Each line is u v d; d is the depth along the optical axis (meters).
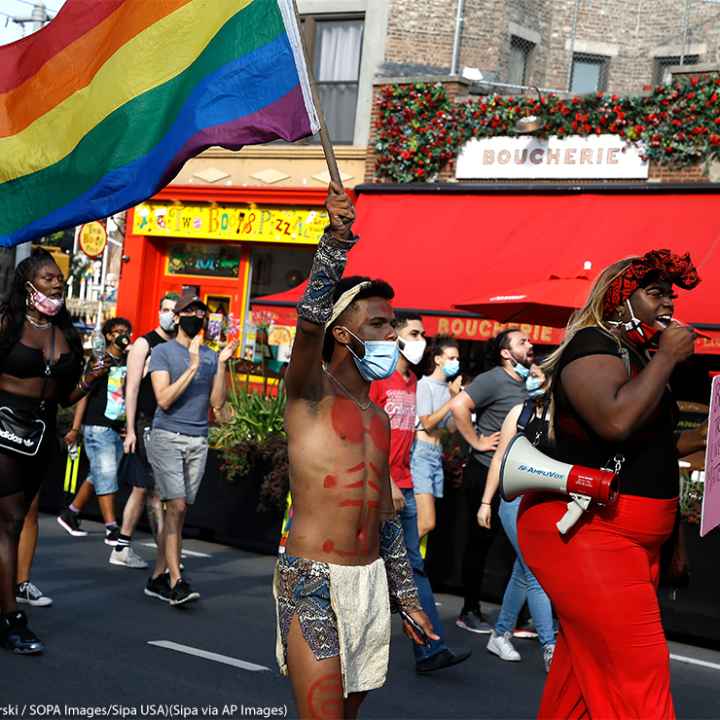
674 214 15.38
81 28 5.83
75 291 25.02
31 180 5.95
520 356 8.39
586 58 22.22
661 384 4.03
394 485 7.11
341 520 4.07
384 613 4.16
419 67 19.20
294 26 5.01
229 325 20.36
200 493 12.08
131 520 10.16
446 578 10.20
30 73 5.95
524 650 8.05
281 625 4.05
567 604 4.19
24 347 6.86
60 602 8.37
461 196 17.28
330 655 3.96
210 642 7.43
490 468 8.08
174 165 5.35
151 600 8.70
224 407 9.26
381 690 6.69
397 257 16.97
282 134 5.07
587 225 15.85
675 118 15.67
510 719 6.25
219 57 5.23
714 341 13.62
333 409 4.15
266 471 11.66
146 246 21.14
